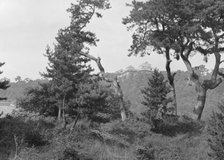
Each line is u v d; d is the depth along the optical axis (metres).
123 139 25.03
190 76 34.81
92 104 23.08
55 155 19.03
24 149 18.89
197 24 30.72
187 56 34.97
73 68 24.59
